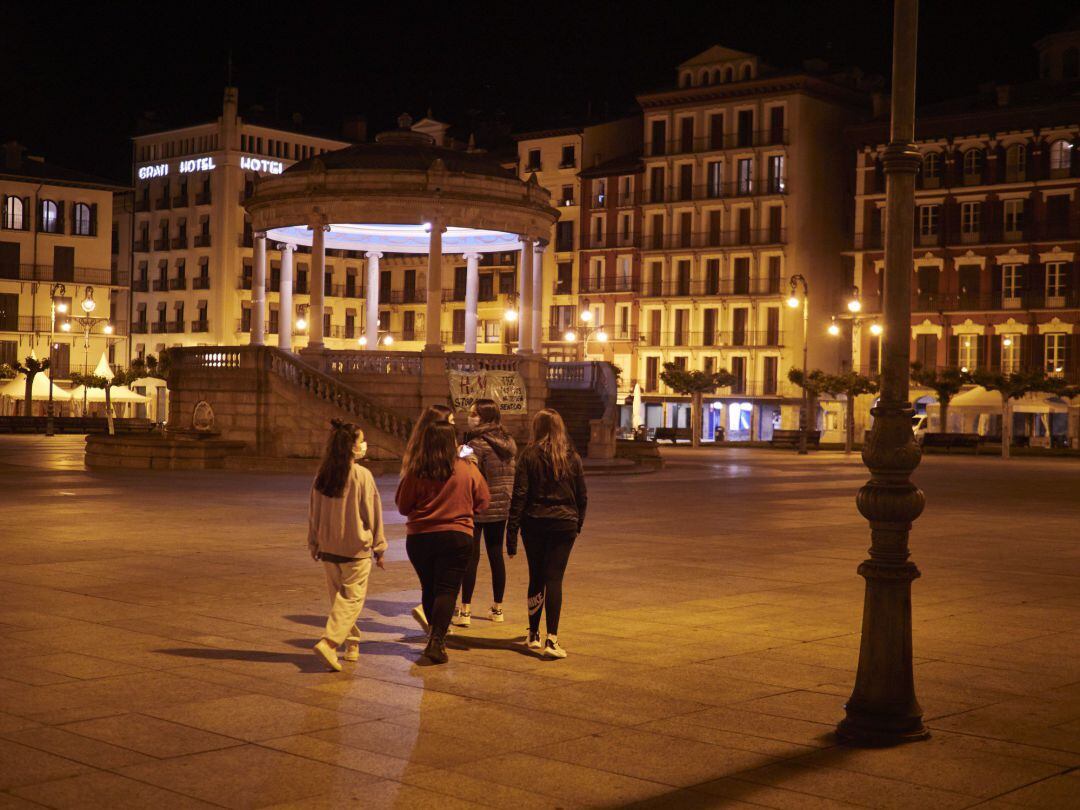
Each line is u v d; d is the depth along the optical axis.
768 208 89.69
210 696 8.25
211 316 106.19
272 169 108.50
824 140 90.38
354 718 7.76
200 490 26.84
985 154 82.50
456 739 7.32
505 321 101.19
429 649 9.45
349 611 9.27
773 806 6.21
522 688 8.68
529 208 40.47
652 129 94.88
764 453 62.88
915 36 7.64
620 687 8.75
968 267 82.94
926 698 8.62
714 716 7.96
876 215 86.31
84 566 14.60
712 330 92.31
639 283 95.19
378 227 43.72
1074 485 36.59
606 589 13.55
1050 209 79.94
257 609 11.71
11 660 9.30
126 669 9.03
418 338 107.25
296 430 35.78
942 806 6.25
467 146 109.44
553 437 10.02
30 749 6.95
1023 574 15.52
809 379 69.38
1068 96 79.56
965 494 32.00
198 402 36.88
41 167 101.31
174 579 13.61
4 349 97.88
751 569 15.38
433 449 9.62
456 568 9.62
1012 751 7.26
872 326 86.06
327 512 9.33
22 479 30.12
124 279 113.56
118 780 6.42
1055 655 10.22
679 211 93.44
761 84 89.44
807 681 8.99
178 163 109.19
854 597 13.10
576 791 6.39
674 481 34.72
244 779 6.47
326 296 109.25
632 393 94.81
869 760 7.03
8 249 98.44
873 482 7.59
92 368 101.81
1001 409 67.75
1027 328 80.44
